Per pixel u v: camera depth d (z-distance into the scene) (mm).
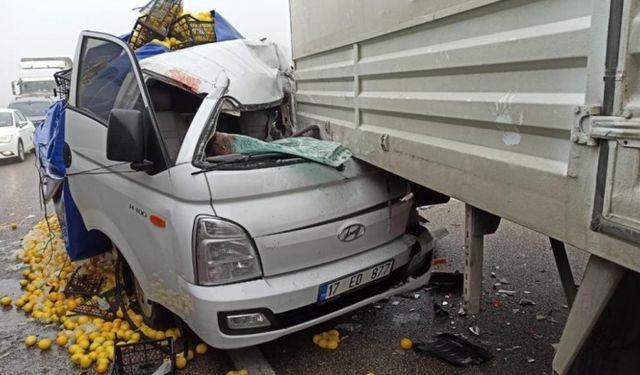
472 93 1806
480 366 2879
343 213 2775
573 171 1354
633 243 1188
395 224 3055
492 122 1691
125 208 3115
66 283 4195
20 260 5215
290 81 4262
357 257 2861
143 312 3443
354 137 2939
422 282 3240
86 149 3600
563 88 1385
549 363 2879
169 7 4641
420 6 2035
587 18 1271
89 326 3500
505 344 3100
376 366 2957
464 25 1802
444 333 3242
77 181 3762
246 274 2555
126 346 2963
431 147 2111
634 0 1125
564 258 2084
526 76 1526
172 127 3691
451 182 2004
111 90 3283
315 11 3387
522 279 4023
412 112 2238
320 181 2736
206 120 2816
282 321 2637
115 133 2658
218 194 2516
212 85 3500
